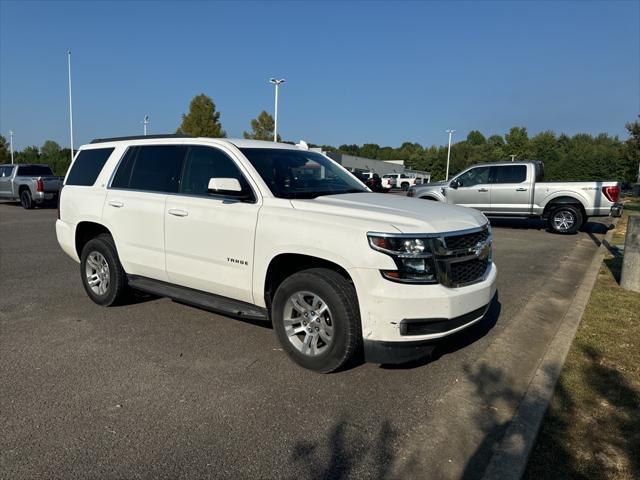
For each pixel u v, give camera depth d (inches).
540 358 172.6
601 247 412.2
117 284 217.3
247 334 193.2
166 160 201.6
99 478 105.6
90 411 133.0
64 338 187.2
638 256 251.1
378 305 137.7
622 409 132.2
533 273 316.2
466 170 586.9
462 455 115.3
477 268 157.4
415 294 136.4
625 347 174.4
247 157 179.6
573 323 198.2
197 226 180.1
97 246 221.3
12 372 156.9
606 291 252.1
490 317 216.8
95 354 172.1
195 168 191.0
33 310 222.1
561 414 130.0
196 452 115.1
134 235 203.9
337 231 145.2
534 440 117.3
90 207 221.6
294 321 159.5
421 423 128.7
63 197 237.6
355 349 147.7
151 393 143.6
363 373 158.1
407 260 137.5
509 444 115.3
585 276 290.0
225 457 113.4
